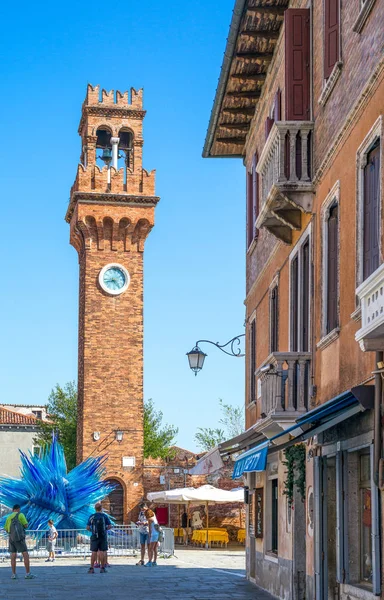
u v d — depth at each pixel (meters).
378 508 13.58
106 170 64.69
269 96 24.30
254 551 27.86
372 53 14.44
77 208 63.84
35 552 43.97
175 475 60.03
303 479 19.81
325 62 17.72
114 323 63.53
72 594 25.14
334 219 17.61
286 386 19.08
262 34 22.56
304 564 20.55
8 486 46.81
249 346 28.45
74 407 72.69
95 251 64.12
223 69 24.27
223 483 58.09
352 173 15.67
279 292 22.81
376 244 14.48
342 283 16.30
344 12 16.50
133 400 62.78
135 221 64.19
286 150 19.02
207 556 43.41
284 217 20.05
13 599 23.81
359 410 13.66
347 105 16.09
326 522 17.55
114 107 65.62
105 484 60.19
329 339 16.95
